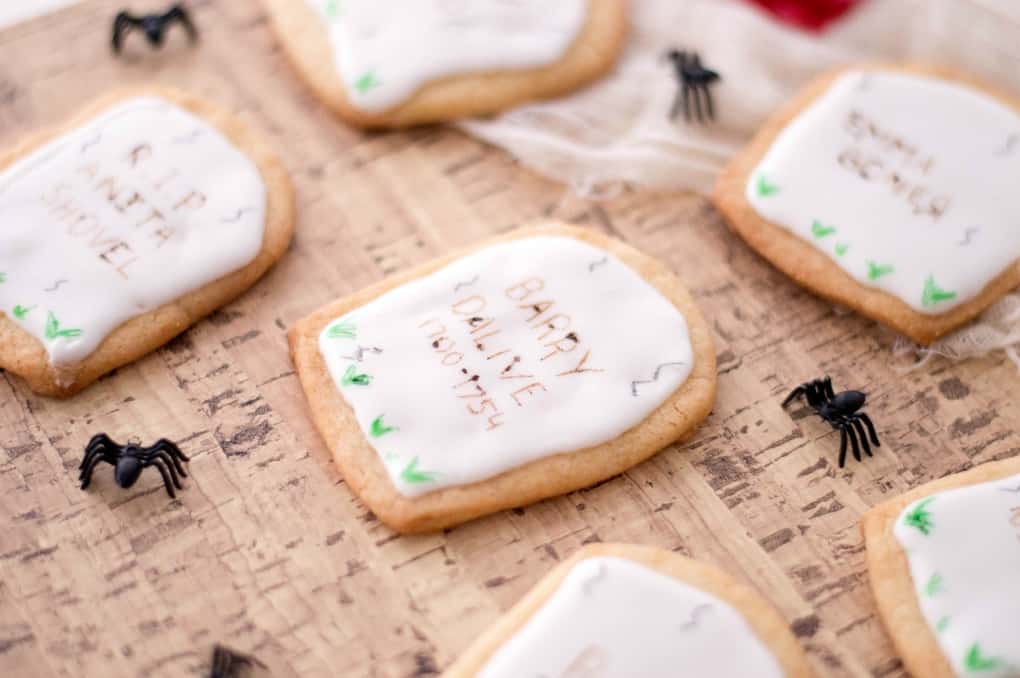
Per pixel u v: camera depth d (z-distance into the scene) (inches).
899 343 16.2
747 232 16.6
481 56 17.5
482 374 15.3
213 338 16.1
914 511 14.7
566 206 17.1
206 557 14.8
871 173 16.5
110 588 14.7
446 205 17.1
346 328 15.5
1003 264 16.0
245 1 18.7
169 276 15.9
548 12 17.9
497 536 15.0
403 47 17.5
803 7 18.9
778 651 14.1
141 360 15.9
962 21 18.6
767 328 16.3
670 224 17.1
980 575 14.4
